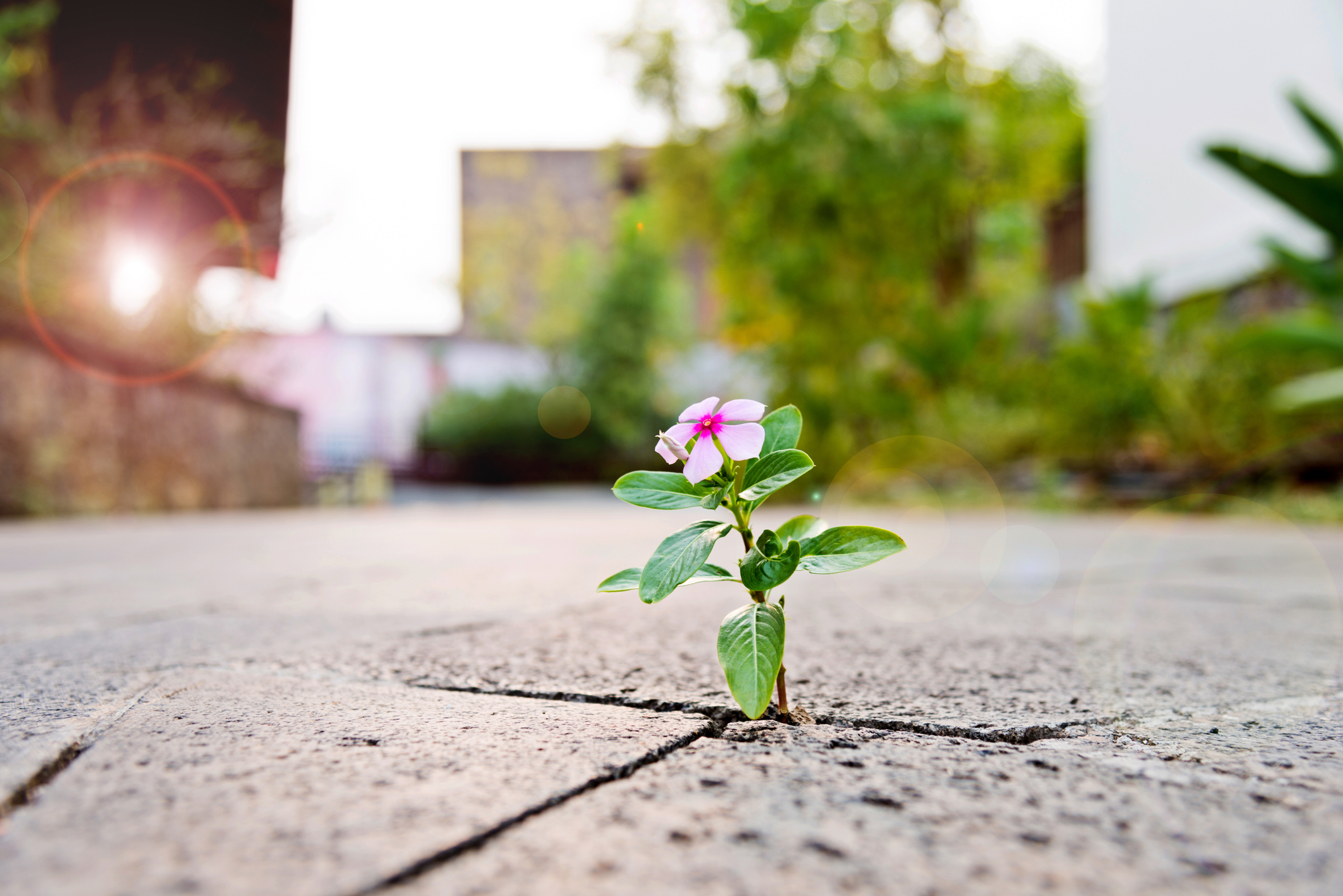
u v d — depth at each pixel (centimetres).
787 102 1202
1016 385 1097
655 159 1523
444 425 2658
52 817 62
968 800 69
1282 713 102
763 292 1351
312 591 245
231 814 63
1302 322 596
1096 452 914
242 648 144
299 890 51
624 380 2581
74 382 762
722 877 55
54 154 795
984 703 106
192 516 923
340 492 1455
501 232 2919
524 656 136
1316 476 709
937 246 1274
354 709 98
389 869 54
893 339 1209
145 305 897
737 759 81
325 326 2662
